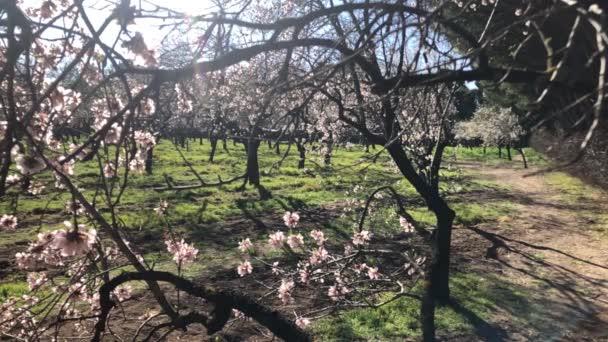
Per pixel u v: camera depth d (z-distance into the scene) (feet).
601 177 68.95
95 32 7.81
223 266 34.63
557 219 52.34
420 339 23.99
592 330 25.58
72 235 9.09
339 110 18.21
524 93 41.39
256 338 23.66
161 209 18.39
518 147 116.57
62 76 7.56
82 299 13.79
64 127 10.16
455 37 14.01
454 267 35.29
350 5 9.29
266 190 62.34
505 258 37.96
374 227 45.01
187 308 26.99
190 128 14.52
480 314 27.02
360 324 25.44
